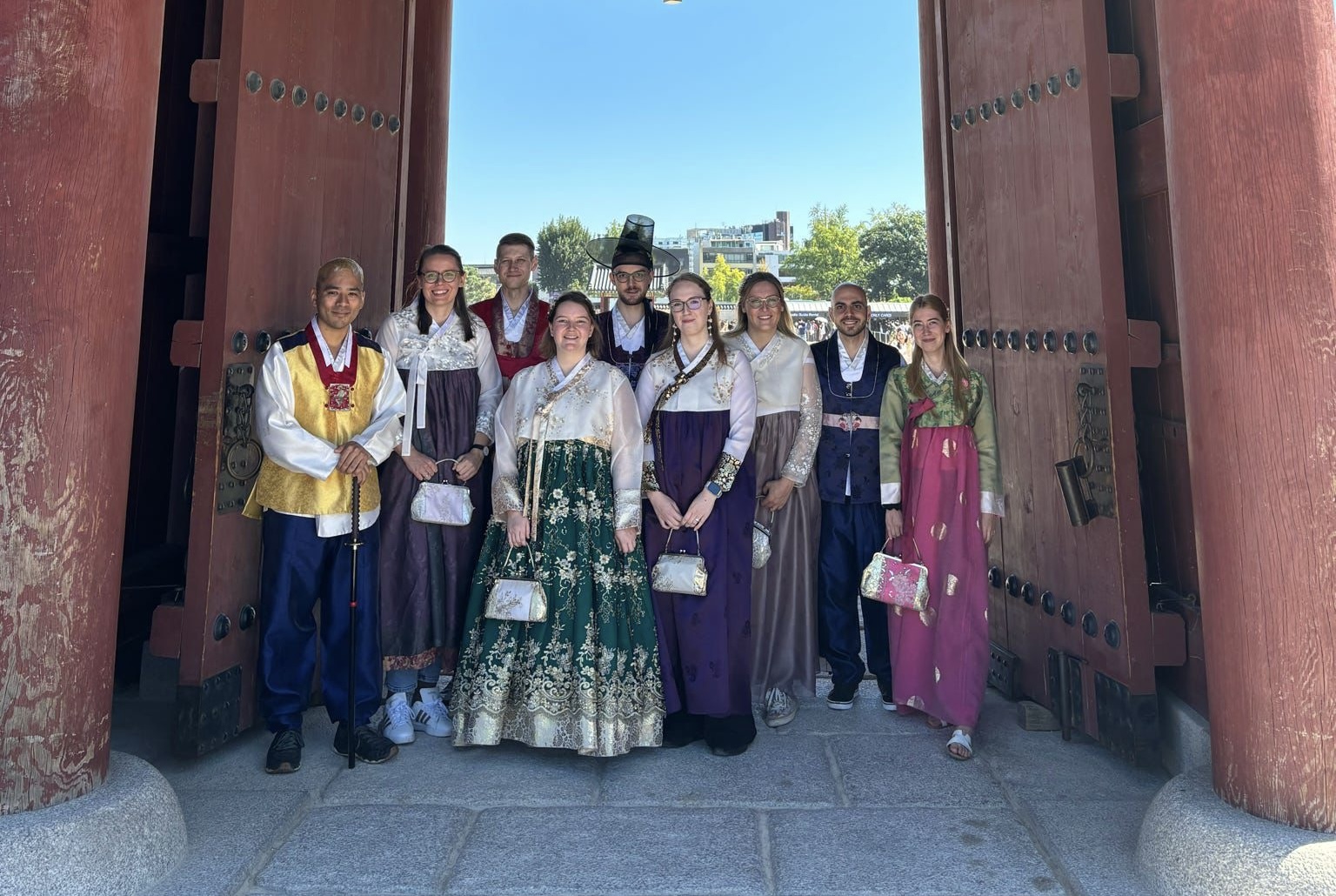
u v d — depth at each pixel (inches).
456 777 117.7
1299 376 80.0
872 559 136.7
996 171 154.6
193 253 162.1
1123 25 137.9
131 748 127.6
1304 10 82.5
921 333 136.7
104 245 84.3
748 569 131.6
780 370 145.3
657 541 131.9
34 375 79.4
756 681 144.6
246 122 127.0
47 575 80.8
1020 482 149.7
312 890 88.0
